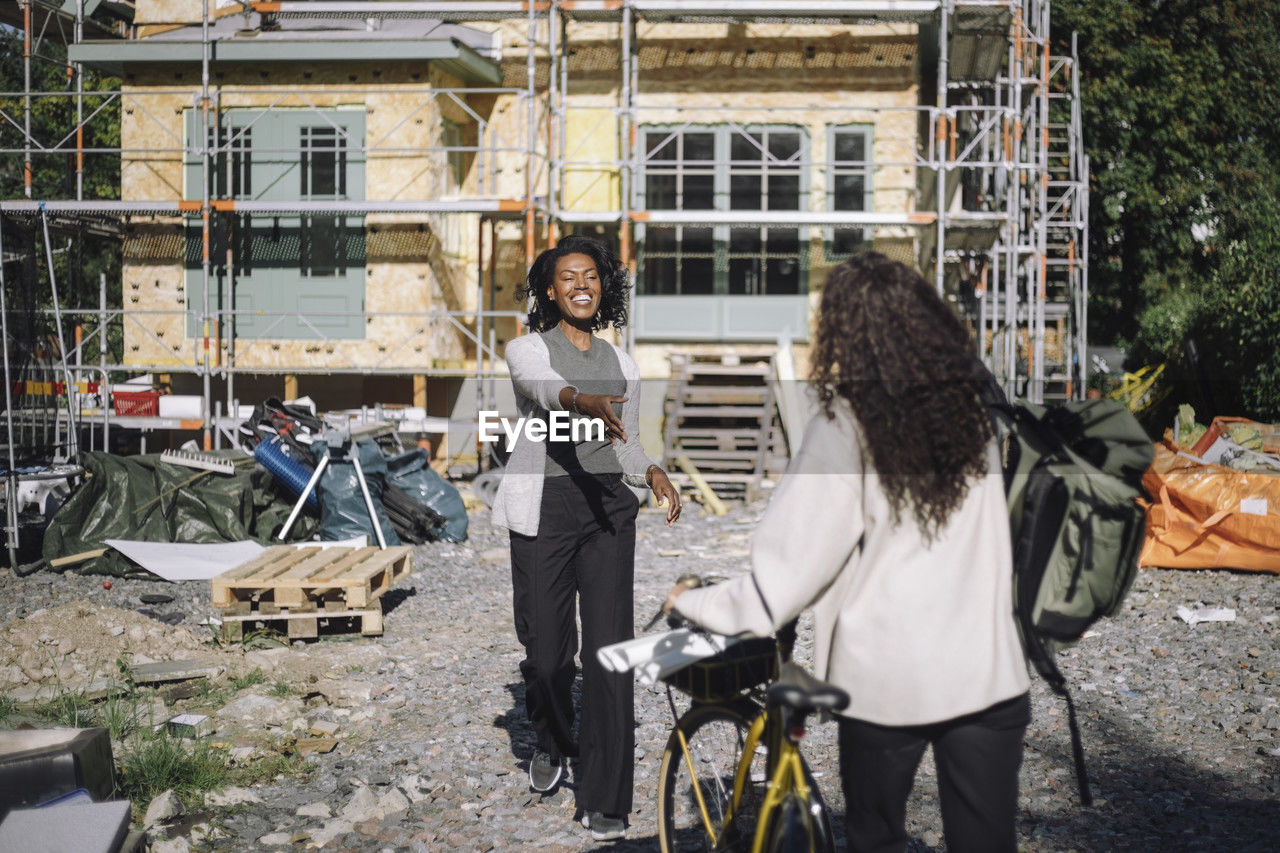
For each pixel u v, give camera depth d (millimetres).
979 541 2557
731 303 16469
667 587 9070
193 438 16266
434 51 15328
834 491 2570
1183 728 5359
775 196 16469
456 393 16734
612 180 16672
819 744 5133
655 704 5809
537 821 4289
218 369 15008
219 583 6918
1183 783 4602
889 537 2543
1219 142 24594
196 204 14961
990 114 18281
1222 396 16984
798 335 16391
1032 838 4027
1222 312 17047
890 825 2607
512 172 16922
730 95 16453
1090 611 2705
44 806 3650
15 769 3773
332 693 5941
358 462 10195
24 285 10141
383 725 5504
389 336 15844
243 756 4938
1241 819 4180
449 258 16781
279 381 16422
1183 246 24547
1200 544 9305
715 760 3330
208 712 5594
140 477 10227
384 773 4801
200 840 4090
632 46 15703
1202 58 24266
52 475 10016
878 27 16172
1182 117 24297
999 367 17656
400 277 15883
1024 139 18500
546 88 16781
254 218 16031
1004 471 2795
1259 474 9320
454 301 17031
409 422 15227
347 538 10180
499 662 6703
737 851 3143
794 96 16375
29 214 15391
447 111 16484
